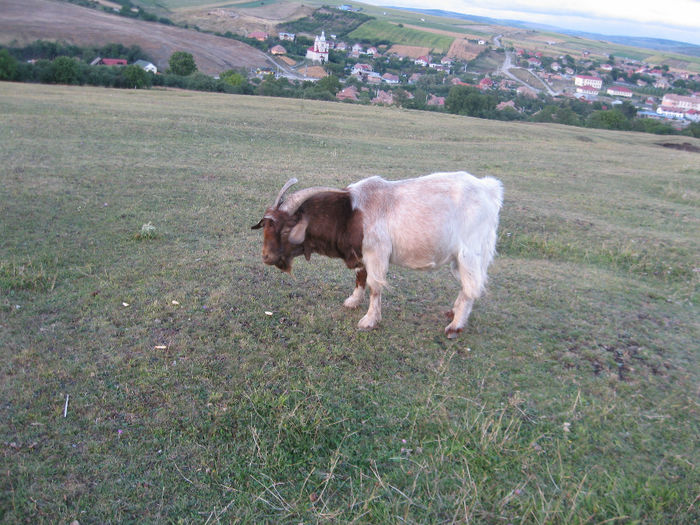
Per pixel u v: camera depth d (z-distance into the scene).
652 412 5.43
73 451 4.25
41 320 6.02
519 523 4.04
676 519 4.15
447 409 5.21
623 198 14.89
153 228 8.88
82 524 3.68
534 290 8.32
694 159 24.41
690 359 6.62
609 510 4.19
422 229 5.92
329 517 3.91
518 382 5.77
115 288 6.92
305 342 6.09
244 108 28.94
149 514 3.83
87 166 12.70
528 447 4.77
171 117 21.75
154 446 4.38
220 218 10.17
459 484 4.36
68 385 4.96
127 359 5.43
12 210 9.32
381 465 4.50
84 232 8.78
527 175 17.17
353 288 7.67
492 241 6.39
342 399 5.17
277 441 4.55
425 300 7.60
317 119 26.52
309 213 5.95
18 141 14.73
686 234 12.02
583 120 65.19
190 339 5.87
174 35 126.75
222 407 4.87
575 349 6.58
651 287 9.16
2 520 3.62
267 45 163.25
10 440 4.27
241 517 3.90
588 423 5.16
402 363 5.89
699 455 4.86
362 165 16.44
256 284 7.41
